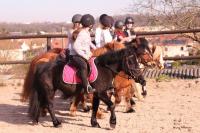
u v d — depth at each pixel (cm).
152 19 2058
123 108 1098
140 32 1441
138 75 892
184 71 1552
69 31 987
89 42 905
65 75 905
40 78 927
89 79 890
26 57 1730
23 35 1498
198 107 1102
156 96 1238
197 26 2077
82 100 1058
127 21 1088
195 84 1367
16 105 1183
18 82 1508
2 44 1720
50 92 928
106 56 897
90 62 898
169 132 897
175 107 1106
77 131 911
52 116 937
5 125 969
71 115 1029
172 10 2067
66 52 943
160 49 1084
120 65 897
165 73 1533
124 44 984
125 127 935
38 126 954
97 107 934
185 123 959
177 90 1307
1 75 1617
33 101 938
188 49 2036
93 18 911
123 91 1011
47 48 1484
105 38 1038
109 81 900
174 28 2069
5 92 1370
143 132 898
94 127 938
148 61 962
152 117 1014
